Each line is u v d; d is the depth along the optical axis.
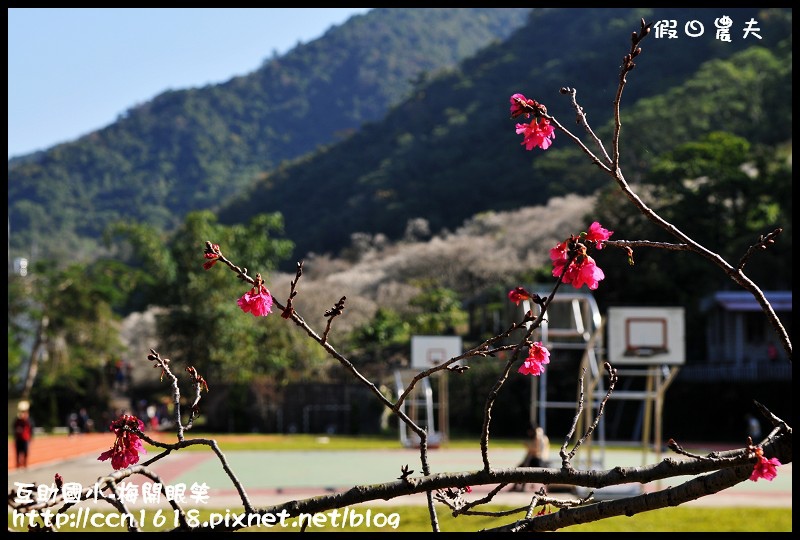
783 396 41.94
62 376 55.47
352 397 52.22
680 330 18.36
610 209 53.25
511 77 125.88
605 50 104.25
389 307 70.69
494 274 73.31
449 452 33.44
